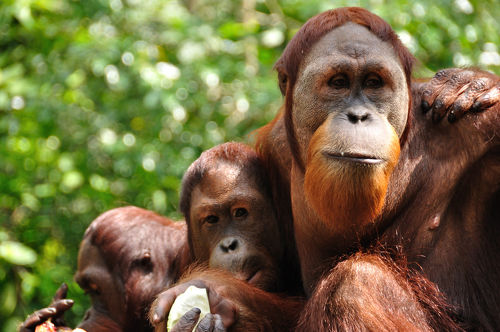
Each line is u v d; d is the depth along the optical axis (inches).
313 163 180.4
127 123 503.8
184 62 461.1
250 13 520.7
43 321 258.1
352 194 175.3
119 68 466.3
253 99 471.8
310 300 191.3
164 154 478.0
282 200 236.4
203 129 488.7
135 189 494.3
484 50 487.2
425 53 473.7
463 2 476.1
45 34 486.3
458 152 196.4
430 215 200.1
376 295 179.9
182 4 550.3
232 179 233.0
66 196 503.2
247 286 205.8
